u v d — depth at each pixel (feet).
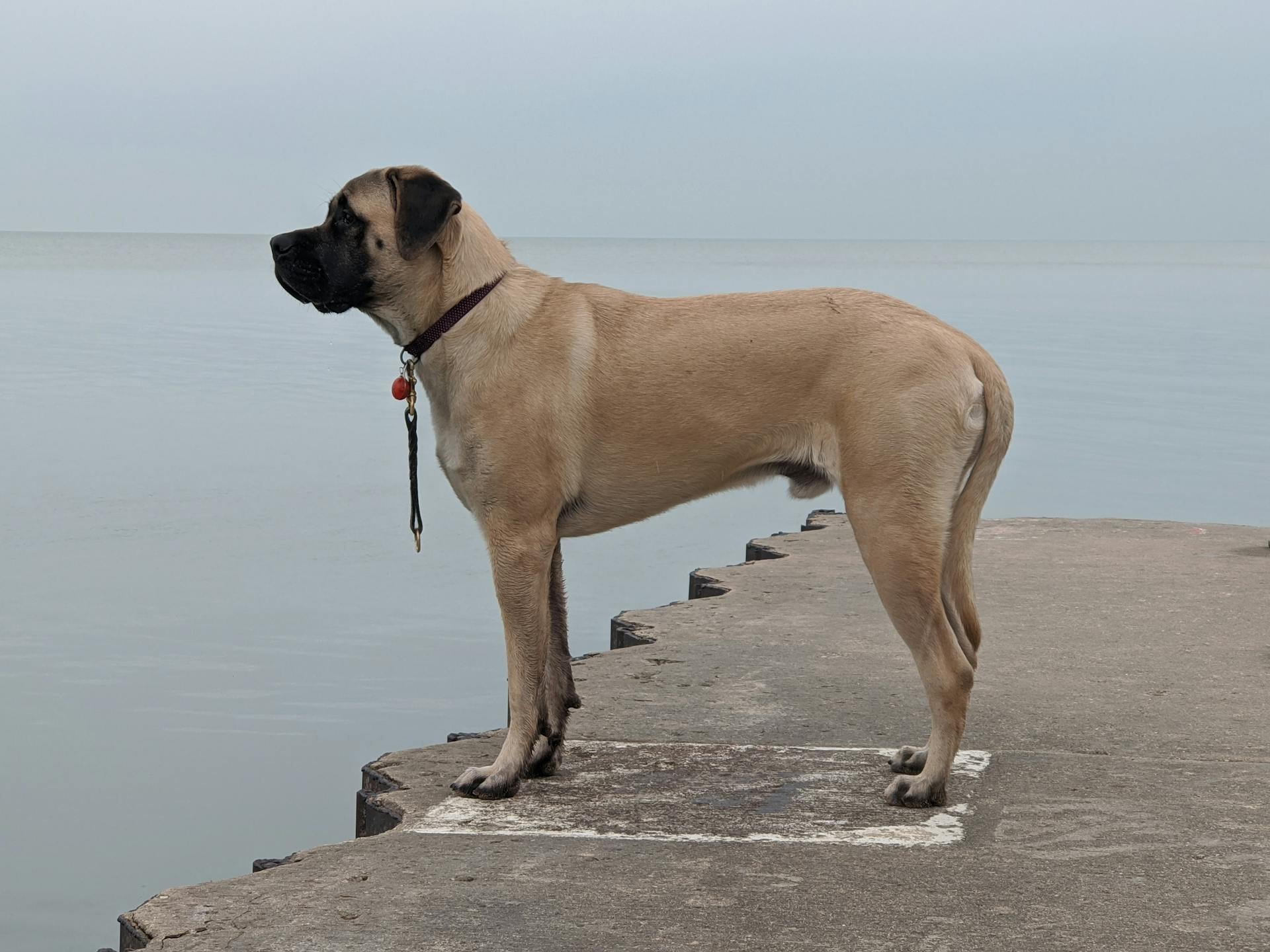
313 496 54.90
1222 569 28.27
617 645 24.18
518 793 15.47
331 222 15.60
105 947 19.58
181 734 28.96
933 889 12.56
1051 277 445.78
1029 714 18.48
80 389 88.38
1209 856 13.32
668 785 15.72
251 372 102.99
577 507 15.67
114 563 43.80
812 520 35.53
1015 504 55.67
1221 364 118.62
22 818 24.58
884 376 14.52
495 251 15.62
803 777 15.96
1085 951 11.26
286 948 11.44
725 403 15.17
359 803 16.10
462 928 11.78
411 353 15.78
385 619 38.24
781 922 11.87
